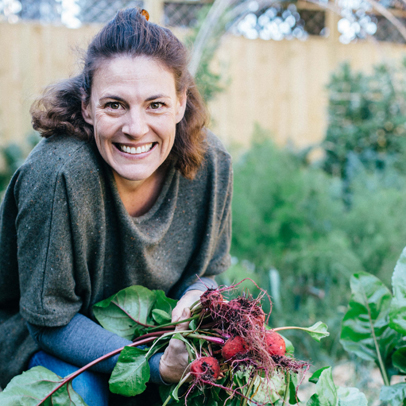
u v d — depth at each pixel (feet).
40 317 3.81
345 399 3.60
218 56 13.87
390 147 11.68
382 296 4.45
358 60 14.64
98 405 3.86
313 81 14.71
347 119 12.47
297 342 7.55
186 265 4.78
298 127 14.85
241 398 3.33
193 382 3.30
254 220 8.36
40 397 3.56
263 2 10.43
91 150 3.84
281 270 8.39
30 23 13.16
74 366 3.98
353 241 8.46
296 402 3.50
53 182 3.63
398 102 11.57
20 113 13.57
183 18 13.00
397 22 10.00
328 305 7.70
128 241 4.05
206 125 4.51
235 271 7.59
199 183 4.50
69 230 3.72
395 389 3.84
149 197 4.34
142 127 3.58
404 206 8.40
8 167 13.44
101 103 3.57
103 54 3.57
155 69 3.58
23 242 3.84
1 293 4.43
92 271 4.14
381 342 4.35
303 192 8.50
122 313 4.19
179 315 3.90
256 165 8.98
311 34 14.71
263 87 14.43
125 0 12.99
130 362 3.60
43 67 13.32
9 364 4.35
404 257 4.01
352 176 10.60
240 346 3.17
